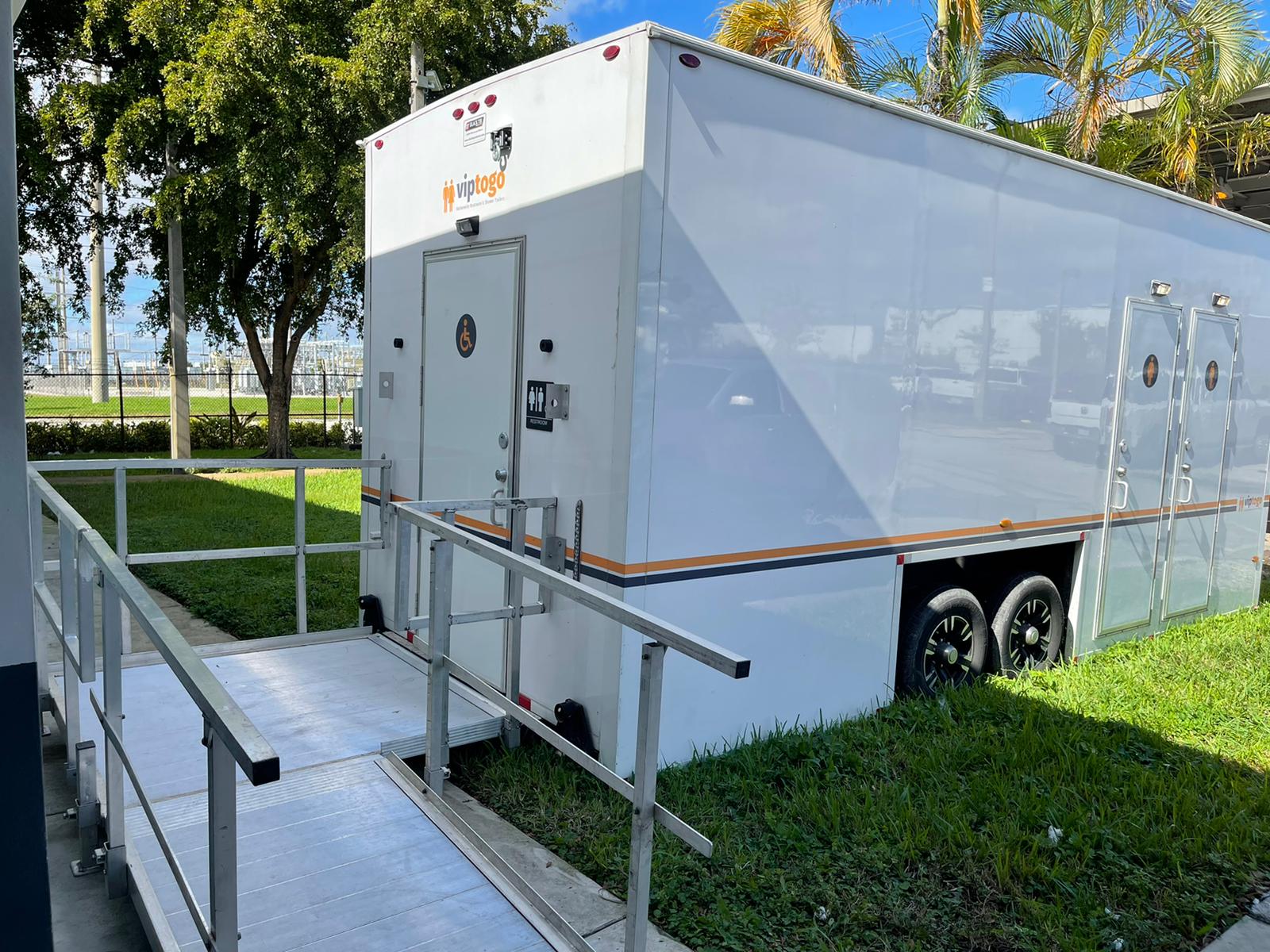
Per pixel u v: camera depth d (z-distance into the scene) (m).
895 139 4.21
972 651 5.06
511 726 3.80
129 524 9.41
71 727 3.29
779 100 3.75
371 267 5.18
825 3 10.44
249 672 4.27
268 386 16.81
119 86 13.23
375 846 2.96
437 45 12.22
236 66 11.79
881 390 4.32
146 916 2.52
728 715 3.93
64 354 24.98
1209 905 3.12
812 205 3.93
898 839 3.36
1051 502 5.33
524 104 3.90
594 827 3.34
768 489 3.93
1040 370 5.12
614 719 3.55
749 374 3.79
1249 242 6.61
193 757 3.41
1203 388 6.38
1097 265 5.39
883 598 4.49
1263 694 5.11
